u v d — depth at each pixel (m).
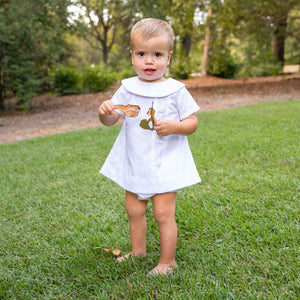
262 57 15.12
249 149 4.48
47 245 2.40
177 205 2.87
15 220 2.88
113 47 36.97
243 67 19.03
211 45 17.02
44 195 3.40
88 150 5.20
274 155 4.08
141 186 1.87
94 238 2.41
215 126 6.42
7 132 8.20
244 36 14.65
